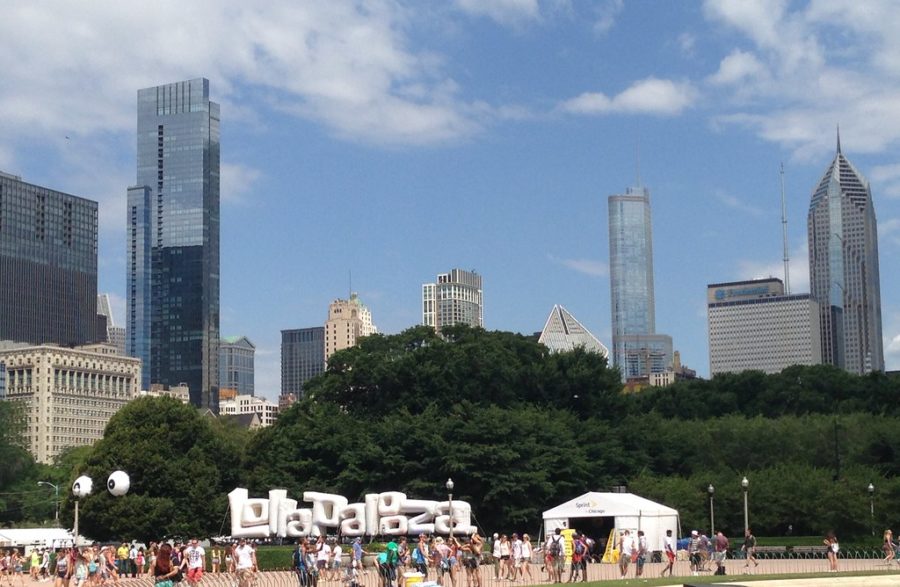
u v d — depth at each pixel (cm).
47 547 10900
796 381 15388
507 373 11519
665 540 7500
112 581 6350
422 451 10038
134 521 10969
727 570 7006
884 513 10012
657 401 15312
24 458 19962
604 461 10712
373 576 6906
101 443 11688
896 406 14200
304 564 5903
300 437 10850
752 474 10700
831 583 5381
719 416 14850
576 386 11781
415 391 11425
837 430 11412
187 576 5594
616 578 6431
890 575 5644
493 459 9738
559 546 6259
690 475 11525
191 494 11331
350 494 10262
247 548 5506
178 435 11806
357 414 11638
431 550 6594
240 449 12888
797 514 10206
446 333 12850
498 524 9988
